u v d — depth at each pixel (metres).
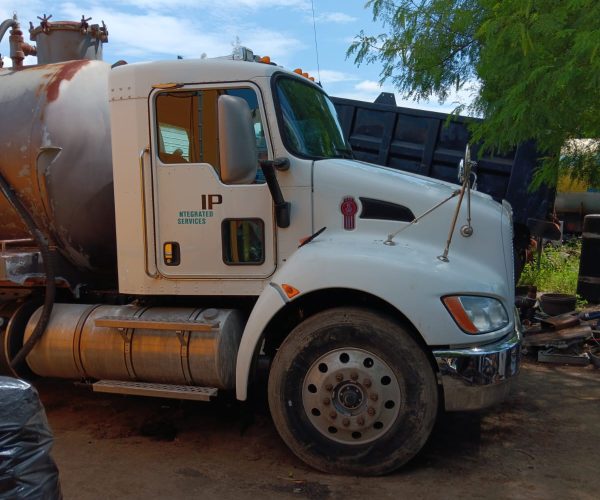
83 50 5.45
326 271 3.71
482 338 3.64
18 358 4.51
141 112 4.21
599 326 6.85
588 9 3.99
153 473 3.86
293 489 3.61
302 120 4.36
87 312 4.47
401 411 3.66
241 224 4.16
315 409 3.78
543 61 4.25
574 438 4.32
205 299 4.43
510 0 4.29
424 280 3.63
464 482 3.67
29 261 4.45
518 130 4.60
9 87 4.64
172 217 4.23
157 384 4.21
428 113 6.97
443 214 3.95
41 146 4.39
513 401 5.09
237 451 4.20
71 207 4.55
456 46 6.15
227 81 4.13
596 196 14.05
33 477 2.43
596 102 4.35
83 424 4.73
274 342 4.27
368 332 3.67
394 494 3.53
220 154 3.84
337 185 4.05
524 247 6.88
